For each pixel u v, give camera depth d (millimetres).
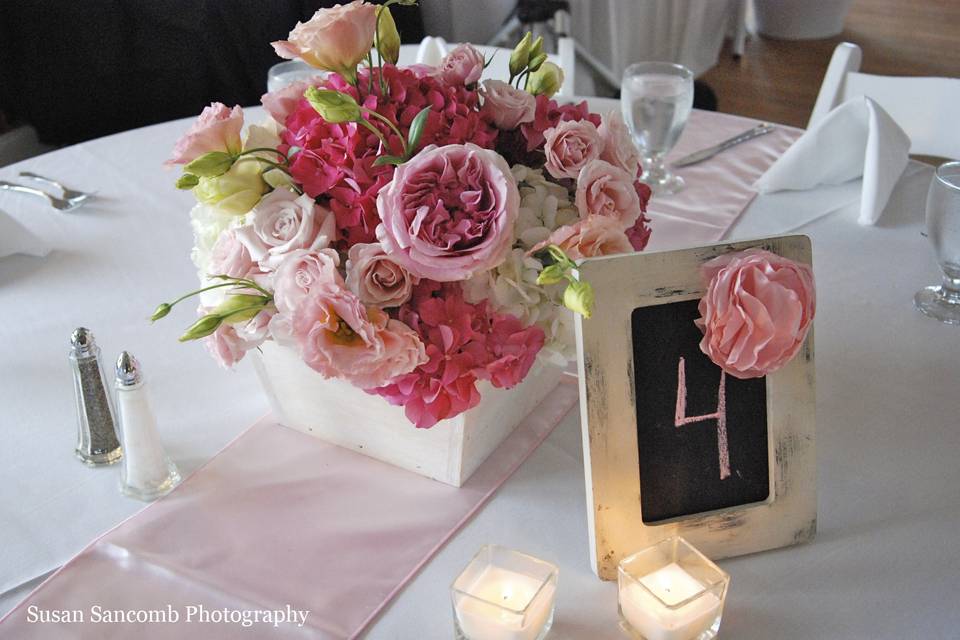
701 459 771
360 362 678
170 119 2627
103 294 1158
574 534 805
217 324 738
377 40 834
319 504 842
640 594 691
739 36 4094
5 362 1037
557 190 821
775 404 763
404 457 871
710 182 1400
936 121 1523
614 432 736
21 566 780
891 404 951
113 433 899
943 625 704
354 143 746
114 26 2441
